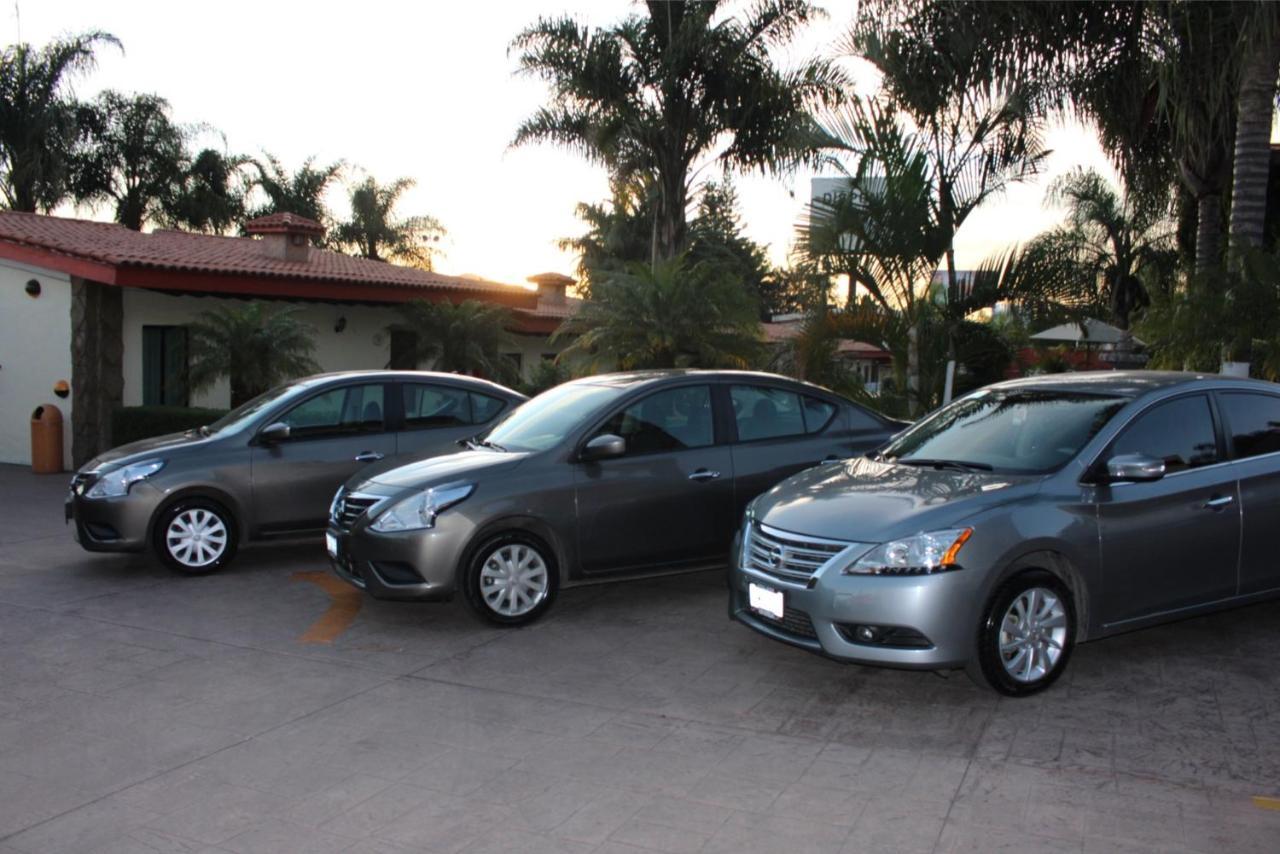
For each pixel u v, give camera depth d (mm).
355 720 5000
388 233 35875
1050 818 3822
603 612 6953
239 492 8180
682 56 17719
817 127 12367
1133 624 5426
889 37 12438
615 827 3838
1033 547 5023
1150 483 5441
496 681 5555
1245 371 10398
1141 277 23125
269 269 15398
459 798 4117
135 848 3764
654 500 6922
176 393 15625
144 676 5711
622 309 14039
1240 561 5707
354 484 6973
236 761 4527
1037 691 5141
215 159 30938
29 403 15109
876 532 4973
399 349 19219
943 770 4277
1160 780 4145
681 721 4918
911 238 11672
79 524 8062
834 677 5535
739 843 3691
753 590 5430
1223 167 14508
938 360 12258
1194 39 11477
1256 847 3582
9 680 5660
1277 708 4957
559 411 7297
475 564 6410
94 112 28422
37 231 15781
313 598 7430
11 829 3928
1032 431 5777
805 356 12328
